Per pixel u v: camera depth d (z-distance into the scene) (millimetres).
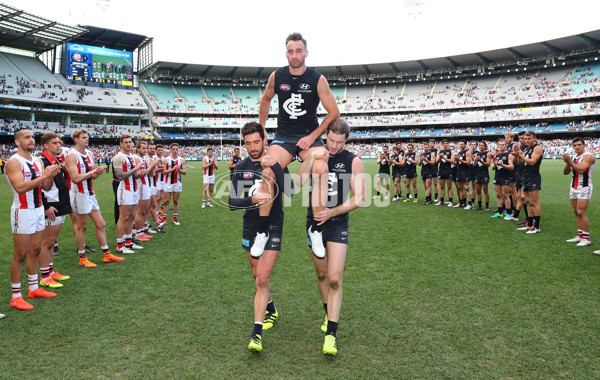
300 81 3674
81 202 5605
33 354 3207
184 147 57531
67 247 6969
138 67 56750
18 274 4223
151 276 5262
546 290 4543
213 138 58531
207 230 8555
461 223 8984
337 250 3367
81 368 2994
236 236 7902
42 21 40562
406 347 3283
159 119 56656
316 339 3475
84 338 3477
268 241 3406
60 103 46688
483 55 52938
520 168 8805
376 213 10500
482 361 3053
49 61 52562
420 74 60594
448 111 56219
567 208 10789
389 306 4137
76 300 4391
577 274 5113
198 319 3865
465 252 6332
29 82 45531
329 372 2924
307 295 4527
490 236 7555
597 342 3318
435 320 3789
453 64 57312
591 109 45312
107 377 2873
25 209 4195
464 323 3715
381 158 13594
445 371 2922
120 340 3438
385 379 2828
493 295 4410
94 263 5891
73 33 45031
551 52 50375
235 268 5613
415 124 56562
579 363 3006
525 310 3988
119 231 6457
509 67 55906
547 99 48344
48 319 3885
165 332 3586
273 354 3201
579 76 48781
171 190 9312
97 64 50281
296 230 8438
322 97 3682
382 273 5254
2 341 3434
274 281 5016
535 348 3238
